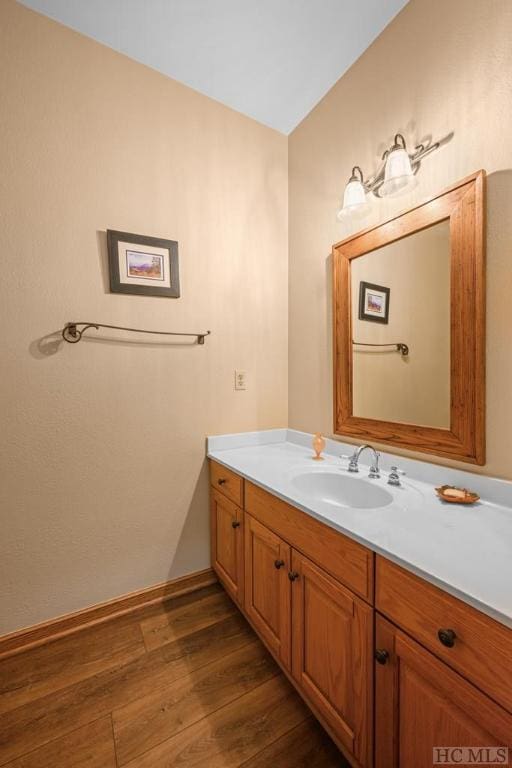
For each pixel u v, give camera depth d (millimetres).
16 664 1312
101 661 1329
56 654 1360
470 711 633
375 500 1234
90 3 1286
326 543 994
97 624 1525
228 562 1631
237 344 1874
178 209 1662
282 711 1133
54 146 1374
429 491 1174
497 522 937
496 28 1010
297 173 1925
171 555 1725
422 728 723
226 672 1282
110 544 1562
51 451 1415
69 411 1444
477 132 1067
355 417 1568
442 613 682
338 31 1383
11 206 1306
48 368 1394
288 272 2033
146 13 1318
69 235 1414
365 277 1494
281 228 2004
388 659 802
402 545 809
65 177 1398
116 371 1540
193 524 1781
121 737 1045
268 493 1283
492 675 602
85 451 1486
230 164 1811
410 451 1327
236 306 1863
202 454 1791
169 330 1664
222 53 1491
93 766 968
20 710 1130
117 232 1501
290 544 1160
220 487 1685
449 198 1137
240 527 1501
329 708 983
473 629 628
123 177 1521
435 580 679
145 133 1567
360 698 876
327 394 1769
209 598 1719
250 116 1857
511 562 735
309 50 1470
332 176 1678
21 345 1341
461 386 1129
